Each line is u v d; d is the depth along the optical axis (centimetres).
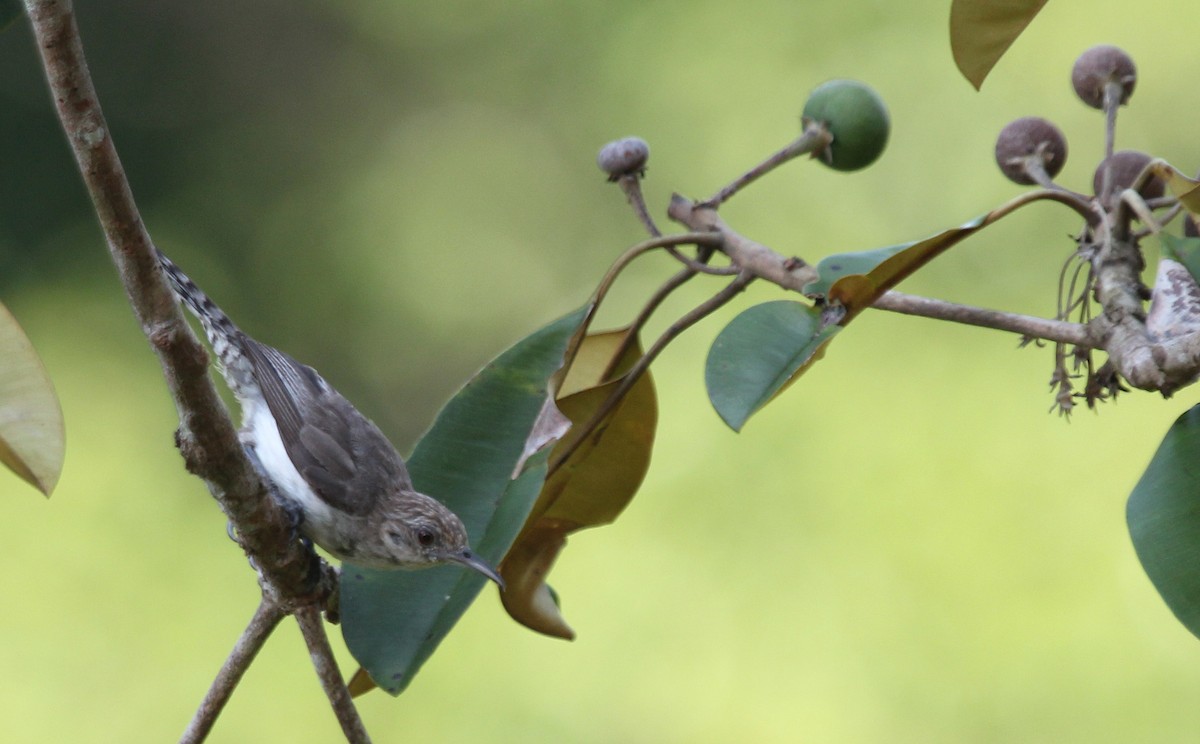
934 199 1611
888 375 1351
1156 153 1616
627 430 461
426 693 1220
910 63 1689
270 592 410
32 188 2003
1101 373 398
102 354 1791
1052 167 467
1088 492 1233
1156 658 1122
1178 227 532
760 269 436
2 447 364
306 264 2180
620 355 467
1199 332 362
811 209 1666
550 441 436
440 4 2178
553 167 2059
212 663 1334
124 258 348
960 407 1322
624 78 1941
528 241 2072
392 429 2084
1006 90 1644
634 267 1845
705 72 1844
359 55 2259
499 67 2128
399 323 2116
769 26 1803
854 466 1300
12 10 436
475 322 2073
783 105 1761
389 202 2177
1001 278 1497
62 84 324
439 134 2166
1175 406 1248
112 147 334
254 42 2280
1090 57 448
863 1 1747
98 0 2227
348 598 448
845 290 406
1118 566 1181
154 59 2244
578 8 2056
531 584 467
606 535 1319
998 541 1223
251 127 2256
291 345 2155
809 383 1355
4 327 367
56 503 1450
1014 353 1359
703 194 1769
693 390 1470
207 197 2230
